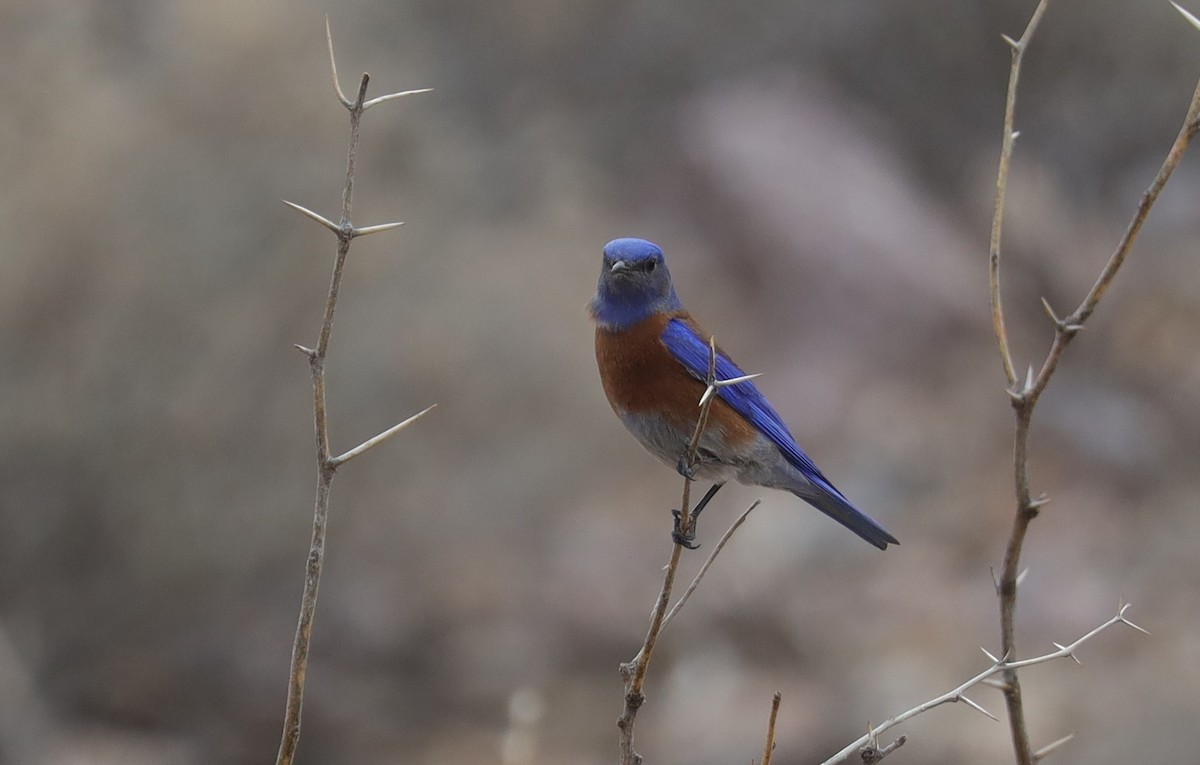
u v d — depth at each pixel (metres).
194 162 15.42
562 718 14.33
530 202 21.64
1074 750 12.54
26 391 14.01
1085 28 26.61
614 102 27.70
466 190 19.45
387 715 14.30
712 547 17.52
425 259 16.78
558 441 16.95
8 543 13.98
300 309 15.20
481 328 16.64
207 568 14.45
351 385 15.37
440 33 26.02
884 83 28.09
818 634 15.85
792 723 14.11
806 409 22.02
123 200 14.86
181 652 14.35
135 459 14.27
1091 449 20.69
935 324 23.56
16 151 14.50
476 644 15.13
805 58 28.47
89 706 13.91
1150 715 12.59
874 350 23.16
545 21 27.39
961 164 27.56
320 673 14.63
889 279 23.95
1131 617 15.67
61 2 15.95
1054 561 17.56
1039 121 27.33
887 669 14.88
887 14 27.95
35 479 14.09
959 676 14.66
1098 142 27.00
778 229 24.31
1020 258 24.92
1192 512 18.34
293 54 16.72
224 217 15.25
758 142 25.67
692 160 25.66
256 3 16.67
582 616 15.79
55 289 14.20
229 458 14.65
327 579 15.10
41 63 15.21
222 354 14.65
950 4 27.41
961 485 19.88
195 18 16.39
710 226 25.00
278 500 14.71
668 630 15.89
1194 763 11.98
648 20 28.22
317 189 15.84
